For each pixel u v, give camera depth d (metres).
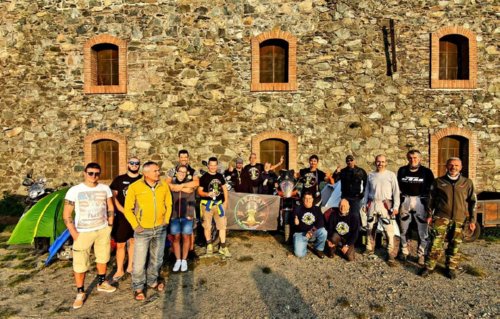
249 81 9.61
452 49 9.70
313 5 9.49
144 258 4.60
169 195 4.82
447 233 5.31
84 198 4.50
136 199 4.57
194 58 9.67
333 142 9.54
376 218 5.89
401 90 9.48
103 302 4.63
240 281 5.21
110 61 10.13
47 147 10.02
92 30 9.82
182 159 5.71
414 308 4.47
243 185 7.54
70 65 9.90
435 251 5.24
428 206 5.34
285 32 9.50
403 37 9.48
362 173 6.25
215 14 9.62
